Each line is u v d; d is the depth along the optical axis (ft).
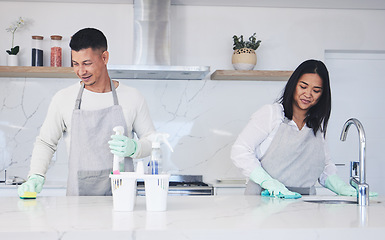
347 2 14.14
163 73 13.33
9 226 4.10
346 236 4.10
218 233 3.96
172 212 5.10
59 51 13.50
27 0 13.94
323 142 8.20
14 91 13.94
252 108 14.55
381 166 15.24
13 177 13.19
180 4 14.39
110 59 14.16
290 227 4.09
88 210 5.25
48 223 4.27
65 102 7.80
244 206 5.74
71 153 7.70
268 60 14.66
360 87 15.29
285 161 7.90
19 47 13.99
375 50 14.92
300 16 14.76
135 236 3.90
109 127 7.74
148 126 8.13
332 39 14.82
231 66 14.52
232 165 14.42
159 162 5.38
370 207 5.83
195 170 14.32
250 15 14.64
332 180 8.07
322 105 7.98
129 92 8.07
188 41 14.44
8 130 13.91
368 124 15.25
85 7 14.17
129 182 5.13
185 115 14.38
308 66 7.74
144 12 13.58
